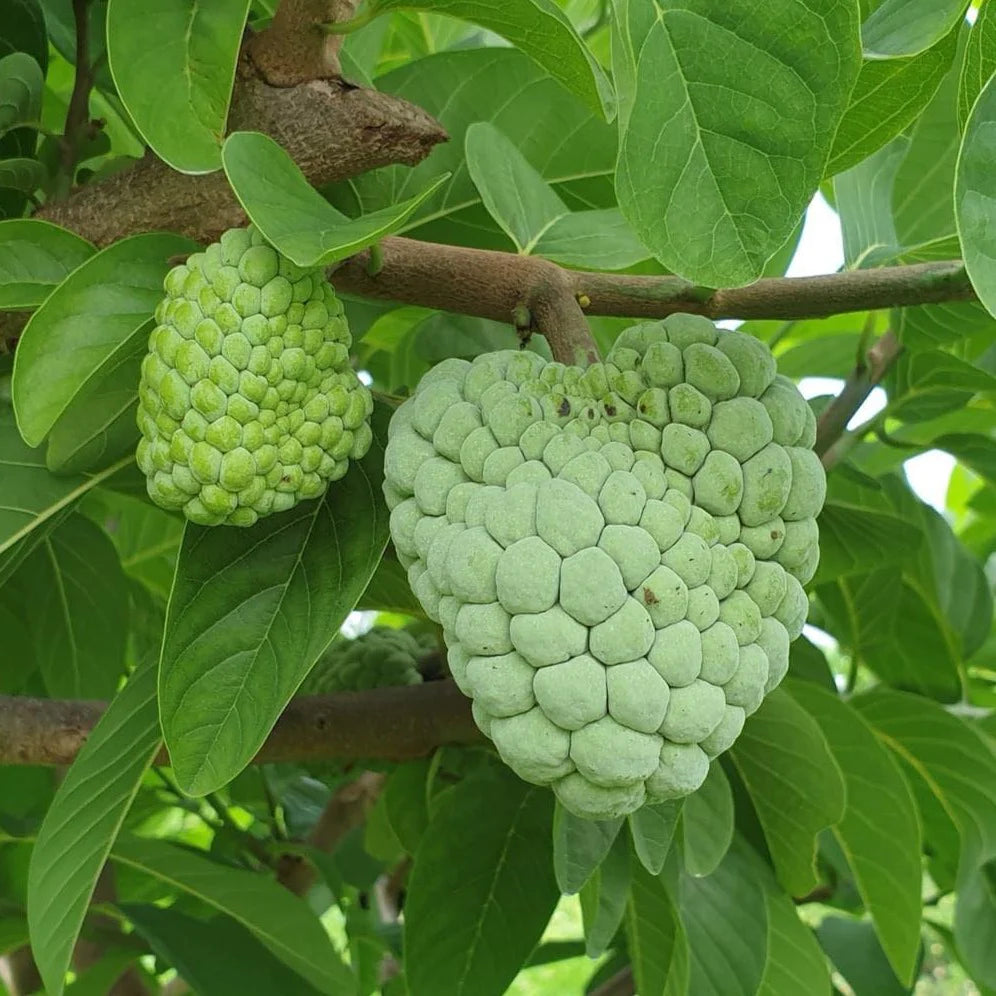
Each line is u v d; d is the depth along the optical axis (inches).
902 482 31.5
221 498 18.6
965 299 20.8
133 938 27.3
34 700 23.6
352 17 19.6
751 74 16.6
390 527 19.0
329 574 19.9
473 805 25.6
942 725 27.8
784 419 18.7
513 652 17.6
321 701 25.6
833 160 20.5
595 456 17.8
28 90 23.1
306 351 18.5
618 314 21.1
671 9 16.6
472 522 17.8
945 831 30.7
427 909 25.0
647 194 16.7
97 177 23.7
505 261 20.6
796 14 16.5
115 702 20.8
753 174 16.7
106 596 27.8
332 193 22.2
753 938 24.9
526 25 18.6
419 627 32.4
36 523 21.1
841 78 16.5
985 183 16.1
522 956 25.1
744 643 17.9
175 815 50.2
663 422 18.2
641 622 17.2
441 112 24.3
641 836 21.1
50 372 18.7
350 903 33.5
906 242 26.6
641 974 25.8
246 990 24.9
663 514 17.6
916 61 19.2
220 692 19.4
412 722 25.5
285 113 19.7
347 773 29.3
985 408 33.2
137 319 19.1
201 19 18.8
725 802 23.2
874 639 33.2
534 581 17.2
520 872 25.4
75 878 20.2
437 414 18.6
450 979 24.9
